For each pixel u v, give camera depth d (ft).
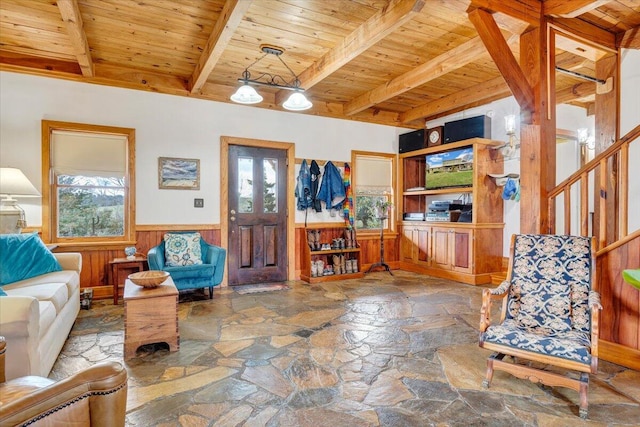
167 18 10.00
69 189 13.51
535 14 8.87
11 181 10.90
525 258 8.15
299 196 17.37
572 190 16.60
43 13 9.87
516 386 7.02
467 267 16.21
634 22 10.11
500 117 16.79
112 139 14.05
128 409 6.13
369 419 5.90
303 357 8.32
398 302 13.07
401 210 20.18
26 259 9.81
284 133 17.17
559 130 16.03
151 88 14.39
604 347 8.25
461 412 6.10
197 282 13.20
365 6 9.41
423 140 18.72
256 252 16.65
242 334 9.79
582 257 7.62
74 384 3.05
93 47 11.93
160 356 8.32
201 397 6.54
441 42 11.61
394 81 14.89
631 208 10.62
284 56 12.60
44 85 12.89
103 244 13.64
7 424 2.59
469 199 17.67
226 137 15.85
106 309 12.09
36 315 6.11
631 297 7.88
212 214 15.66
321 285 15.99
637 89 10.52
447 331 10.05
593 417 5.98
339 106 18.42
